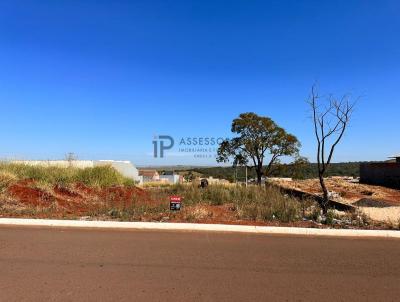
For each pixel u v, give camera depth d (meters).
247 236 9.30
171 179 60.78
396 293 5.62
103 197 16.44
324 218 12.13
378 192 28.75
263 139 43.19
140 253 7.55
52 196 14.56
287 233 9.59
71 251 7.63
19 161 18.61
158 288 5.68
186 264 6.88
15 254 7.36
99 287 5.68
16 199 13.50
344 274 6.44
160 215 11.91
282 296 5.45
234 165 44.38
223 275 6.30
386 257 7.54
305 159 44.22
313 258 7.39
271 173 45.34
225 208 14.03
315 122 14.45
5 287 5.62
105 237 8.91
